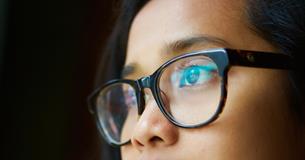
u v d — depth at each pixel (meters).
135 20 0.44
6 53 0.67
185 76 0.37
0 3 0.66
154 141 0.36
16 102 0.68
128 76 0.42
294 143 0.36
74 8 0.71
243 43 0.37
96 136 0.62
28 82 0.68
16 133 0.67
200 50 0.37
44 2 0.70
